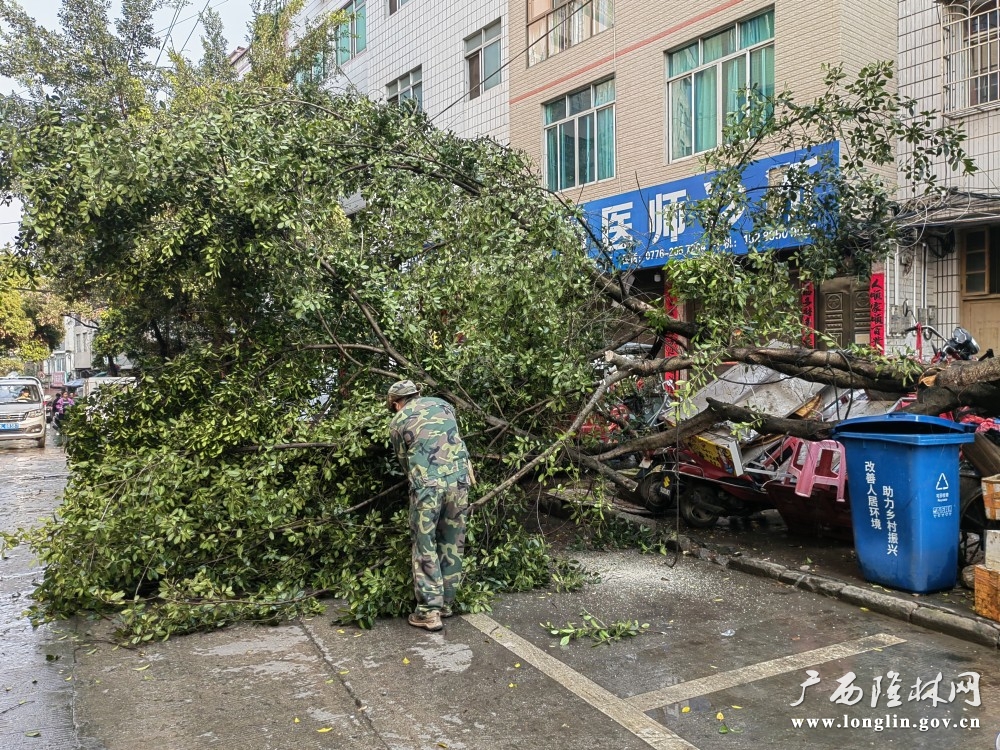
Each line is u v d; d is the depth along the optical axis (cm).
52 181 566
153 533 500
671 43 1252
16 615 529
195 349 662
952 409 563
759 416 605
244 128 620
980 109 929
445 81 1800
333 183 671
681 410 586
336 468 564
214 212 597
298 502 539
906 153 988
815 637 454
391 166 731
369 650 445
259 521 521
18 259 600
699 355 576
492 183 753
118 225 617
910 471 495
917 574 499
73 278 1038
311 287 584
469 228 669
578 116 1463
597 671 410
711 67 1206
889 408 629
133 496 510
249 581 543
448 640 459
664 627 475
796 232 743
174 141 564
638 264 766
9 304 3291
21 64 1360
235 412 593
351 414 566
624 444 681
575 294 682
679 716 358
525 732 346
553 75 1490
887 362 558
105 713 371
